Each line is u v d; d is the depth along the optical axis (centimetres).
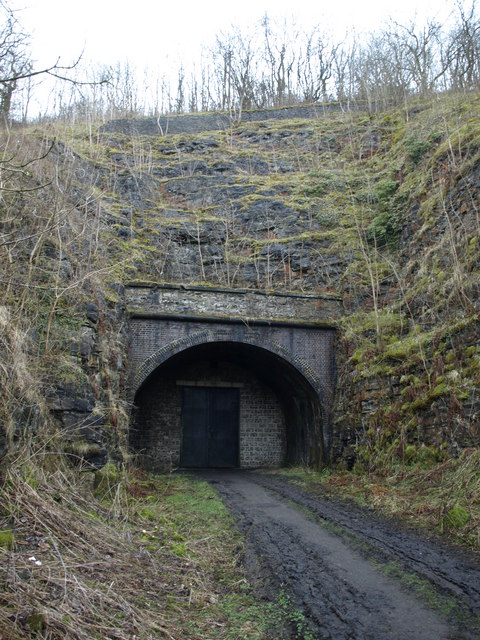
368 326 1552
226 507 1095
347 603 590
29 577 498
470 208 1359
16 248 938
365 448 1378
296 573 686
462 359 1114
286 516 1013
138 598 551
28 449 726
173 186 2297
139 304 1577
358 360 1509
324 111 2797
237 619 551
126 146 2514
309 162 2420
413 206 1717
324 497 1193
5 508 623
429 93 2528
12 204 1003
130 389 1521
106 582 562
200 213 2147
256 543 821
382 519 947
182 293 1611
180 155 2500
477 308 1127
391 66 2883
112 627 468
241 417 2031
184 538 821
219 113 3003
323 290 1833
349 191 2084
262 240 2011
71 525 667
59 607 466
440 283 1322
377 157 2272
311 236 1956
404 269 1591
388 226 1803
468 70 2259
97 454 982
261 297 1661
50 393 937
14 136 1504
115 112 2964
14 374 732
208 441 2009
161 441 1961
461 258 1288
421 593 609
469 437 1020
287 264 1930
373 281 1661
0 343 739
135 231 1889
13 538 563
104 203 1883
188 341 1588
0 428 668
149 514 893
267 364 1798
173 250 1947
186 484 1440
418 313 1391
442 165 1631
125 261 1638
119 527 769
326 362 1666
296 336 1664
